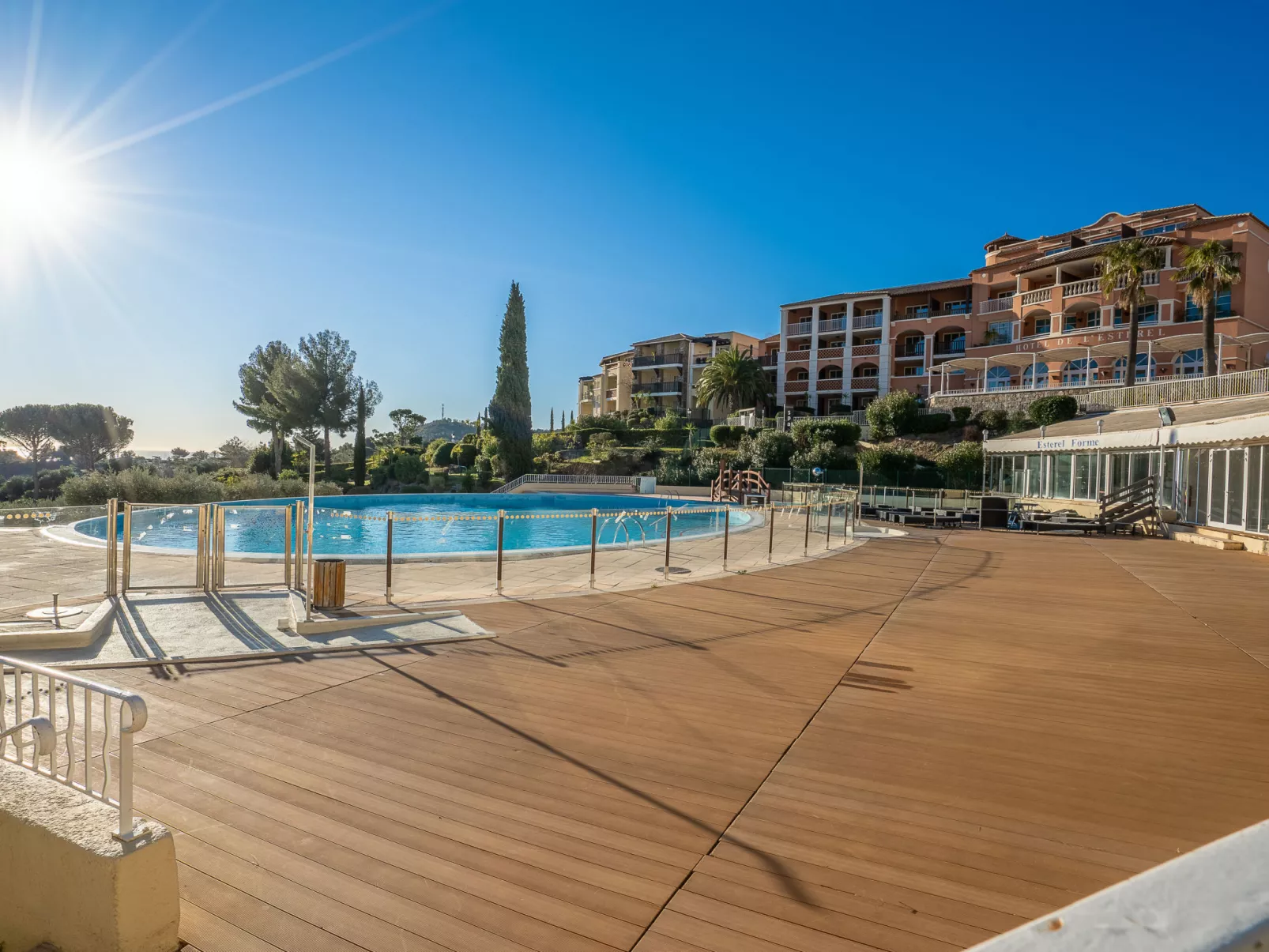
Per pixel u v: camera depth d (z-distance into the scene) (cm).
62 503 2211
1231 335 3309
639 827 333
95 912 243
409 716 471
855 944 253
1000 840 323
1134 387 2644
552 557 1238
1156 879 72
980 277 4631
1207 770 399
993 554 1377
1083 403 3161
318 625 675
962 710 494
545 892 284
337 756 407
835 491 2441
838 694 525
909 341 4944
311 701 499
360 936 258
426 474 4372
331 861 303
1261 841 77
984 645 672
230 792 362
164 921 249
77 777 371
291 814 341
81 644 625
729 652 641
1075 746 432
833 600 893
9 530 1516
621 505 3028
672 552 1324
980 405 3828
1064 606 866
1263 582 1050
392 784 374
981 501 1975
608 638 682
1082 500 2312
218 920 266
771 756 414
